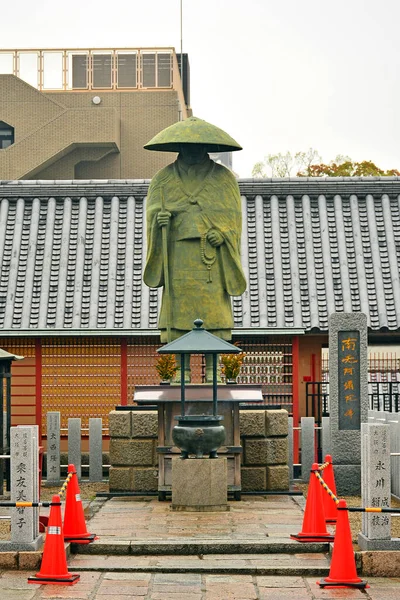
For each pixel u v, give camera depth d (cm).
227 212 2200
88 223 3222
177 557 1559
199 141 2150
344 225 3209
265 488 2127
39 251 3145
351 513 1900
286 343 2897
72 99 5853
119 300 2986
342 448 2155
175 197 2198
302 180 3291
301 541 1582
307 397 2848
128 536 1639
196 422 1900
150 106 5862
